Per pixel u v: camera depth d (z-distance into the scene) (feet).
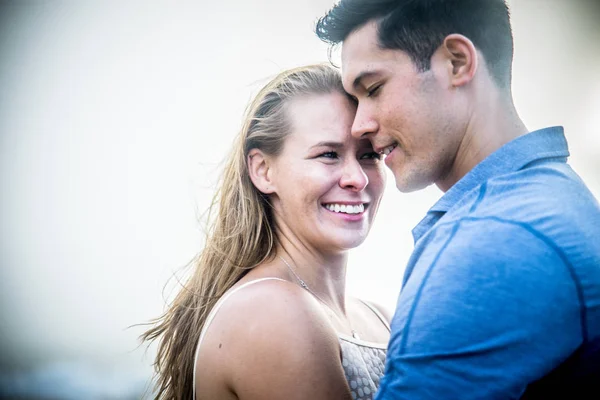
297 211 4.78
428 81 3.92
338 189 4.72
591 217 3.33
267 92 5.01
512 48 4.09
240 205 5.07
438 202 3.81
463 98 3.90
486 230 3.23
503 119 3.92
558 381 3.12
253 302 4.14
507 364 2.98
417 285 3.29
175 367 5.15
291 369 3.90
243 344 4.02
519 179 3.46
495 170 3.66
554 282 3.03
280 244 4.94
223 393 4.13
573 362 3.09
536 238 3.13
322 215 4.75
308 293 4.36
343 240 4.72
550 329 3.00
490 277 3.07
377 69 4.02
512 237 3.15
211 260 5.19
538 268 3.05
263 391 3.92
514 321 2.99
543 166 3.55
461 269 3.15
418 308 3.20
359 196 4.77
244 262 4.91
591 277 3.08
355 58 4.12
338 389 4.00
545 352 2.99
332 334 4.23
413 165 4.09
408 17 3.90
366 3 4.03
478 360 3.00
